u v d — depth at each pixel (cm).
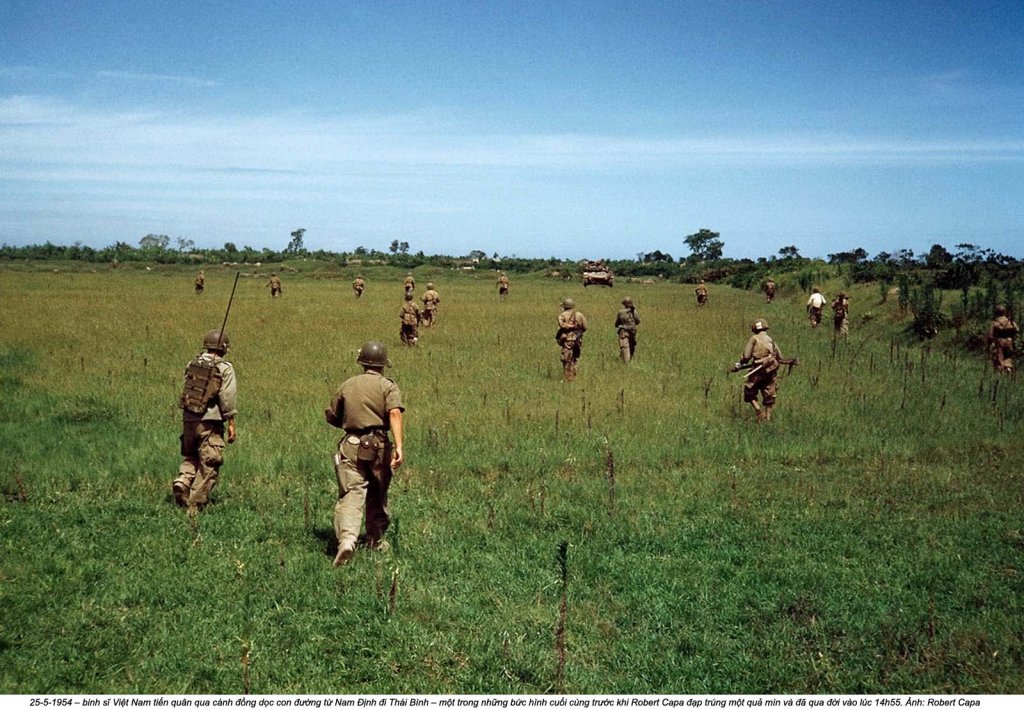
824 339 2730
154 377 1636
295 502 848
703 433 1212
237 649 520
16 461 973
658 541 751
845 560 722
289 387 1528
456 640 546
